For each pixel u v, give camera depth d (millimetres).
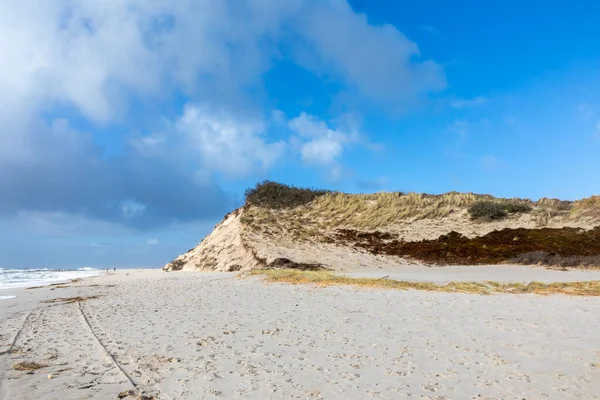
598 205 33719
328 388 6102
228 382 6402
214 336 9289
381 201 39094
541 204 38031
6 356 8164
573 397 5707
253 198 40281
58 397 5938
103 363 7594
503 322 10039
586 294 14820
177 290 18938
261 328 10008
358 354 7738
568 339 8477
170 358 7707
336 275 21969
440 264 28094
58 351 8516
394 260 29250
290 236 33312
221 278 23672
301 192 41781
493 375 6555
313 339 8867
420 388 6062
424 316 10969
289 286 18344
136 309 13727
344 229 34969
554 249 28250
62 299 17750
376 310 11961
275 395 5863
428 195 40906
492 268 25266
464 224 34625
